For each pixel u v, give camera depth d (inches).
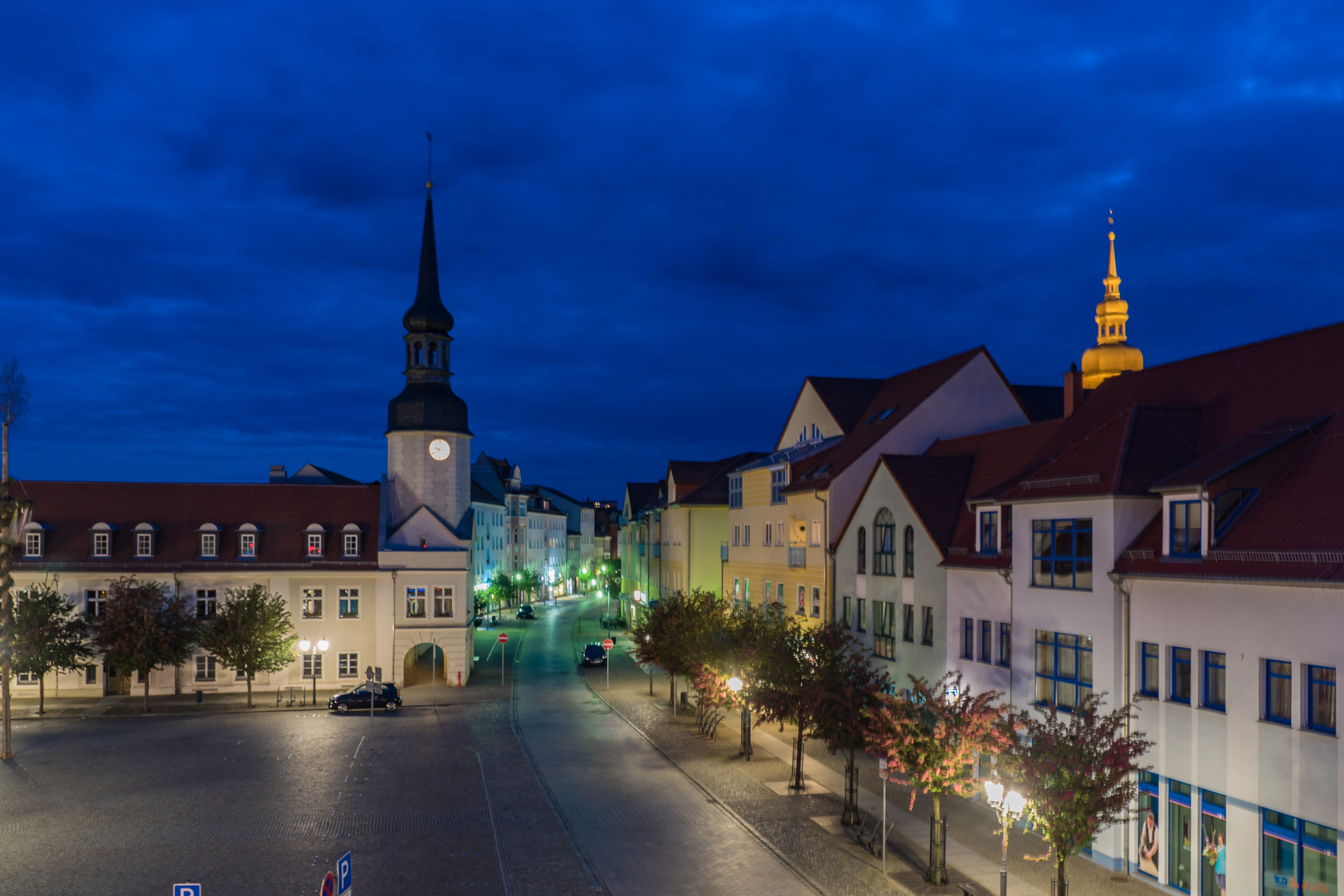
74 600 2016.5
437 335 2321.6
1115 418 1033.5
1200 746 830.5
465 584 2170.3
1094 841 930.7
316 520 2182.6
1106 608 940.0
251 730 1617.9
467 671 2223.2
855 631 1594.5
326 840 994.1
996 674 1160.2
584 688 2113.7
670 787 1220.5
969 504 1224.8
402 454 2297.0
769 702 1206.9
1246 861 782.5
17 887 853.2
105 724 1680.6
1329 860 719.7
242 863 920.9
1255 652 781.3
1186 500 869.8
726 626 1551.4
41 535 2022.6
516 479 4963.1
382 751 1439.5
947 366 1776.6
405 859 937.5
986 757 1149.7
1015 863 931.3
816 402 2100.1
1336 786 709.9
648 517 3484.3
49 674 1990.7
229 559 2100.1
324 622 2118.6
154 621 1824.6
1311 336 983.6
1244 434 935.0
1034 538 1069.8
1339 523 746.2
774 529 1989.4
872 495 1537.9
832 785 1236.5
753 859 939.3
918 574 1384.1
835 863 930.7
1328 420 859.4
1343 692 708.0
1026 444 1381.6
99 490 2137.1
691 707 1811.0
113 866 910.4
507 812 1101.1
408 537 2176.4
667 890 855.7
